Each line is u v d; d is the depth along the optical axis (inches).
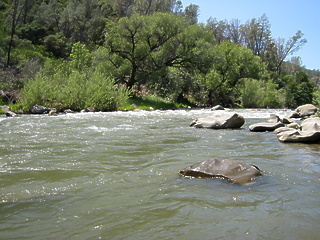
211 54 1300.4
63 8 2869.1
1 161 214.2
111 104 846.5
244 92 1667.1
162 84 1314.0
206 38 1363.2
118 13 3038.9
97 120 528.4
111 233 106.3
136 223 114.3
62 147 269.3
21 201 137.8
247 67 1828.2
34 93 719.1
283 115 783.1
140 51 1238.3
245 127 473.7
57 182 166.9
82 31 2534.5
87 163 211.2
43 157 228.2
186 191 151.2
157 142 307.6
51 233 106.6
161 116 677.3
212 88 1535.4
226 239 101.5
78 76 828.6
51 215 122.1
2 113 657.6
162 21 1258.6
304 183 166.4
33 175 180.2
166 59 1338.6
